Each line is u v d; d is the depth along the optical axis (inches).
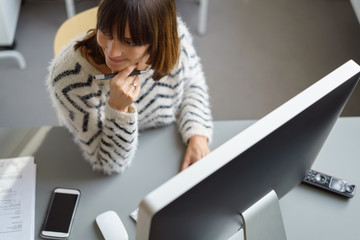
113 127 46.6
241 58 107.6
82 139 50.1
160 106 54.2
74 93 47.3
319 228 46.9
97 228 46.1
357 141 54.3
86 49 45.8
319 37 113.7
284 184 39.8
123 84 44.0
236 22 115.9
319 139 39.1
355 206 48.7
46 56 104.6
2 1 95.3
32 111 94.3
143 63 44.9
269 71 105.3
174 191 26.5
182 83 55.1
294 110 31.3
